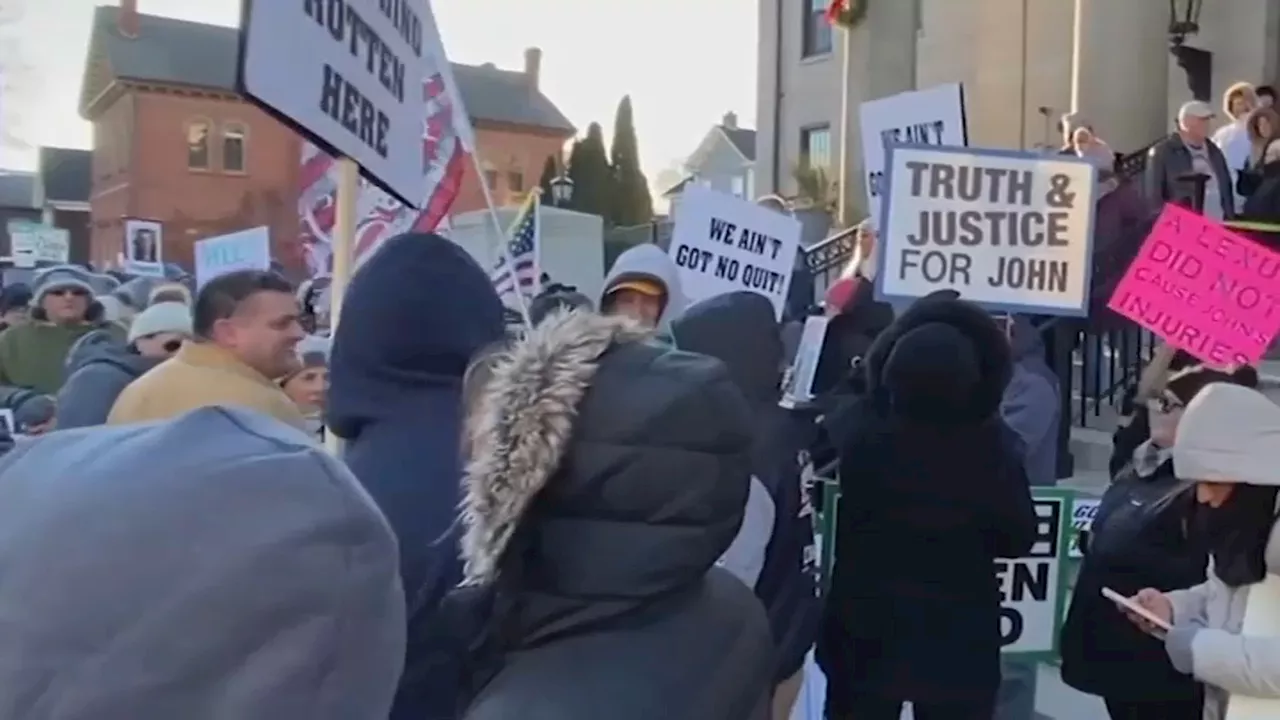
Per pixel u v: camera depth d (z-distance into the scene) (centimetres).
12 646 97
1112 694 368
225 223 4862
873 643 359
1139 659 361
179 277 1254
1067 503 445
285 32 263
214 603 98
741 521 199
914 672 353
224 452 105
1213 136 1209
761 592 338
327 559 102
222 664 98
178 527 99
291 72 266
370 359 269
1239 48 1716
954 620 354
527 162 6325
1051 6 2206
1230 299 465
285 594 99
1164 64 1536
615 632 191
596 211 5659
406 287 267
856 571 365
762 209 646
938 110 702
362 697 104
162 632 96
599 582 188
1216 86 1744
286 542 100
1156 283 472
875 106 725
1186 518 341
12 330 698
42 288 705
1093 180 500
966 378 345
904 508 354
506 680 192
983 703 357
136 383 337
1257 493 292
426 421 263
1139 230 912
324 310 743
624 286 479
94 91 5144
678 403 187
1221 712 310
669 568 189
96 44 4972
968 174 500
